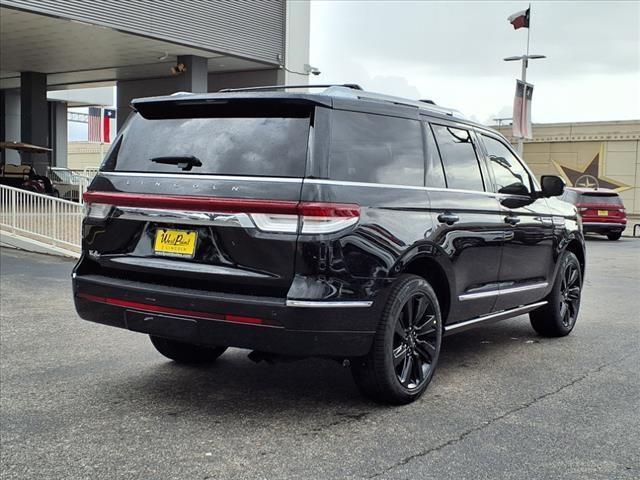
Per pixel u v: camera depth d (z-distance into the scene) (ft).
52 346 19.66
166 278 13.75
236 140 13.71
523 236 18.88
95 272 14.97
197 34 66.13
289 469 11.42
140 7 61.36
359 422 13.66
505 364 18.39
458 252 15.84
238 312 12.66
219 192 13.07
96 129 128.06
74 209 39.91
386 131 14.71
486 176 17.89
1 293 28.07
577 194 68.44
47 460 11.76
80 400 14.94
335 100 13.64
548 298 21.25
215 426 13.41
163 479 11.03
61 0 56.13
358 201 13.24
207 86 76.13
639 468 11.60
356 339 13.17
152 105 14.97
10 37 65.87
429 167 15.69
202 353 17.92
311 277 12.52
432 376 15.52
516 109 75.61
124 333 21.36
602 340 21.54
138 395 15.30
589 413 14.37
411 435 12.98
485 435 13.02
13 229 42.80
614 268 42.63
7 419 13.74
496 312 18.22
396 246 13.83
